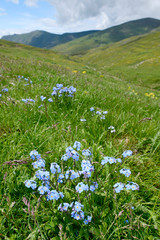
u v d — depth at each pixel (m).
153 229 2.16
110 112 4.73
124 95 9.20
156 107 7.58
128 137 3.98
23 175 2.54
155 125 4.39
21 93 5.31
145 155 3.40
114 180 2.63
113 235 1.99
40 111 3.94
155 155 3.41
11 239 1.86
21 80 6.61
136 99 8.75
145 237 1.94
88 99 5.57
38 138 3.29
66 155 2.31
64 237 1.78
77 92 6.07
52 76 8.42
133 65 72.25
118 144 3.69
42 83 6.77
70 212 1.98
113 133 3.98
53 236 2.02
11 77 7.23
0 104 4.27
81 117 4.27
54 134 3.43
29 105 4.38
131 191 2.38
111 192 2.34
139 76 45.47
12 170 2.56
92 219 2.10
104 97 6.50
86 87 7.98
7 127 3.52
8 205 2.02
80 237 1.94
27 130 3.38
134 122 4.37
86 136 3.61
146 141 3.82
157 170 3.02
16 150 2.97
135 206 2.28
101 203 2.33
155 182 2.72
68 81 7.58
